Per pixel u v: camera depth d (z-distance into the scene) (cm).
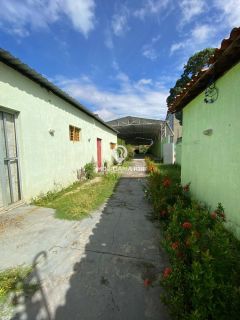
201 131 400
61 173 648
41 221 367
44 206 454
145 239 302
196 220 205
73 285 200
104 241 295
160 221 372
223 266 139
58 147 627
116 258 249
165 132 1902
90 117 982
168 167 1224
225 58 253
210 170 354
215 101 327
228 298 121
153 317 164
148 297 184
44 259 247
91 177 895
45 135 546
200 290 123
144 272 221
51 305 175
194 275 128
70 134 757
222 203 306
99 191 621
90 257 251
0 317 164
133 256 254
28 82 468
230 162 282
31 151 480
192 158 464
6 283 202
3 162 401
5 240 295
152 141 3672
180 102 475
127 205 478
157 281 206
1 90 384
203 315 118
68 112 709
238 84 259
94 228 341
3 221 361
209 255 135
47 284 201
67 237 306
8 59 381
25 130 457
